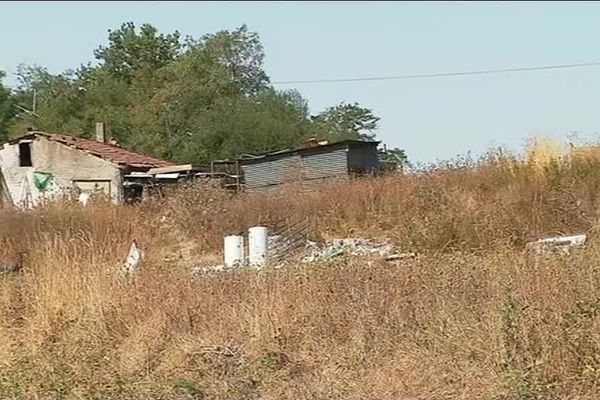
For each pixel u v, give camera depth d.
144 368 12.44
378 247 23.84
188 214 30.19
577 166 28.12
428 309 12.64
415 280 13.87
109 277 15.18
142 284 14.89
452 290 13.13
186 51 103.06
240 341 12.84
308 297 13.39
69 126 93.12
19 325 14.88
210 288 14.62
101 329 13.76
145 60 113.00
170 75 98.31
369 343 12.14
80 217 27.33
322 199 31.84
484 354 11.05
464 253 19.52
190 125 90.38
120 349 13.26
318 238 28.66
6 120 95.81
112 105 98.75
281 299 13.35
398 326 12.36
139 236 26.78
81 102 99.81
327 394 10.99
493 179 29.06
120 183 53.12
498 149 38.38
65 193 39.44
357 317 12.61
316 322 12.80
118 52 113.81
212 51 100.00
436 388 10.78
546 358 10.53
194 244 28.70
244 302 13.64
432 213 25.27
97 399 11.28
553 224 24.56
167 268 17.27
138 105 96.38
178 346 12.93
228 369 12.04
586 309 10.96
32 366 12.55
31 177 55.34
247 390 11.39
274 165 50.41
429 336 11.84
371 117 112.06
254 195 33.25
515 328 10.91
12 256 21.61
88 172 53.91
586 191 26.31
